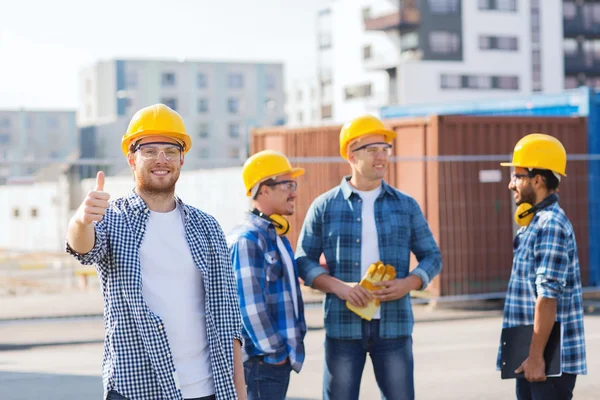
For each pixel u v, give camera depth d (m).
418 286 5.53
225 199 19.50
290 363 5.14
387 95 67.62
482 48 66.00
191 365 3.78
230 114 100.25
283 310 5.17
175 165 3.83
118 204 3.84
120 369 3.63
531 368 4.73
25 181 12.36
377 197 5.63
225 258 3.94
